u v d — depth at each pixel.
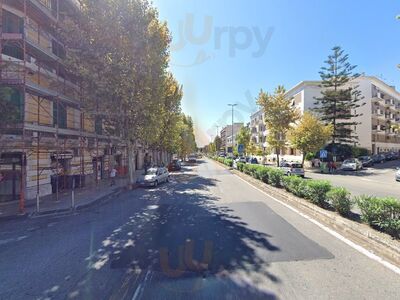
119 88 15.98
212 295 4.00
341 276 4.50
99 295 4.14
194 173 30.73
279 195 12.73
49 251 6.29
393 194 14.30
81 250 6.26
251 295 3.97
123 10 15.62
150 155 44.03
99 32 15.52
